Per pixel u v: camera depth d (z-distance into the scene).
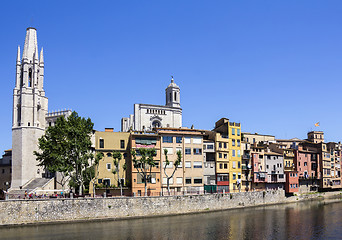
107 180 92.12
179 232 64.88
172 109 138.62
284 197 117.81
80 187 78.94
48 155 83.75
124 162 94.62
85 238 58.66
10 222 64.56
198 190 100.12
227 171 110.00
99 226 67.56
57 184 97.56
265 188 121.25
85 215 71.75
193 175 101.56
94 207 72.94
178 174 99.00
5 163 118.56
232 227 70.44
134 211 77.81
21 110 107.50
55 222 68.38
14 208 65.12
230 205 97.38
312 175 141.00
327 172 147.50
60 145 81.12
